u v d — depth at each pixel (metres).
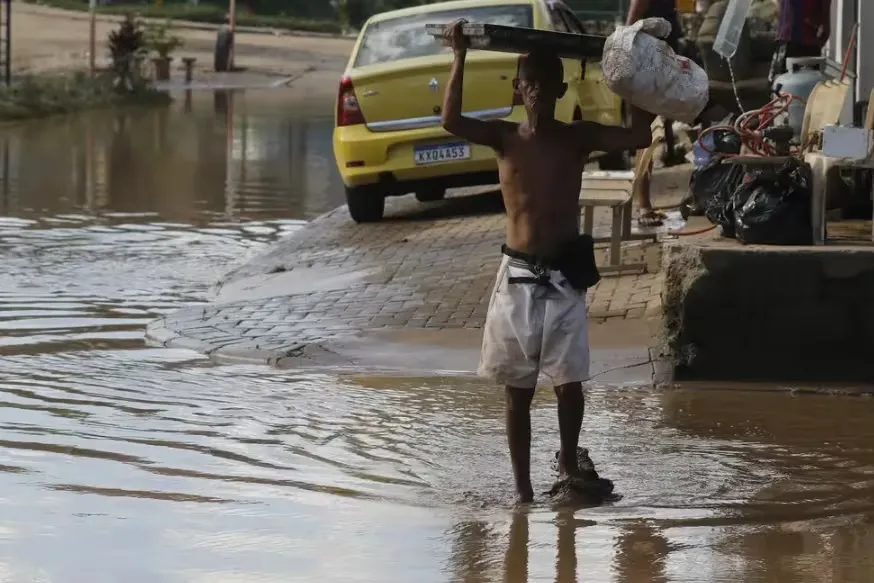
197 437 12.98
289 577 9.24
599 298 18.11
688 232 17.50
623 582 9.13
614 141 11.16
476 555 9.71
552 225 11.09
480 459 12.34
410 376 15.52
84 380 15.30
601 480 11.36
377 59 26.14
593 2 73.50
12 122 53.69
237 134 49.28
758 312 14.77
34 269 22.75
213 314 18.69
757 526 10.42
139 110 61.31
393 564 9.52
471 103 24.64
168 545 9.95
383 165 25.34
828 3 22.03
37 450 12.49
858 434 13.04
